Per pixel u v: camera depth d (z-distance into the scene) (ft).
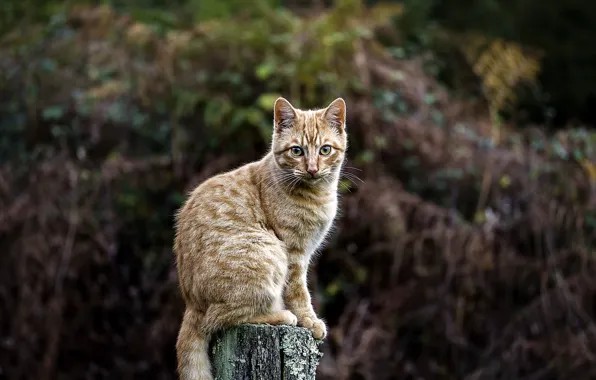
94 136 33.32
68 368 32.07
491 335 31.76
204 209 18.63
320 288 31.65
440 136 33.86
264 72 31.73
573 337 30.99
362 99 33.42
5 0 37.35
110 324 32.42
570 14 46.93
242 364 16.69
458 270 31.32
